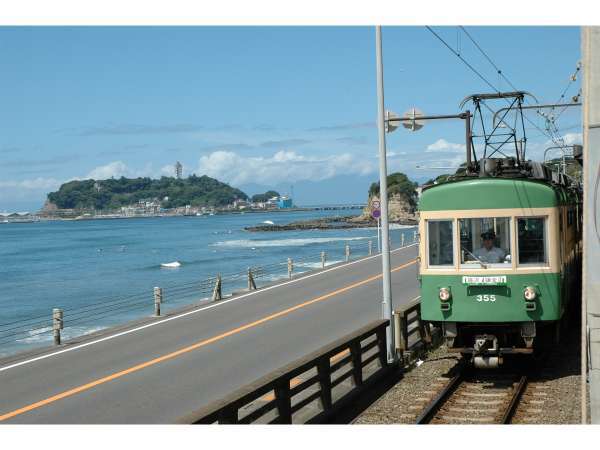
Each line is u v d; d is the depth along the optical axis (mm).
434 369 13914
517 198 12797
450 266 13055
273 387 9102
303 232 139125
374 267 37156
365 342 17234
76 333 29984
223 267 65500
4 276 66500
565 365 13922
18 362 16344
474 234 12969
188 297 40906
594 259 8312
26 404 12438
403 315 14695
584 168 8297
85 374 14734
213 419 7801
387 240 14594
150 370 14906
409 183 163500
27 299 47562
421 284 13297
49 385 13859
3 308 43312
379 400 11672
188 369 14883
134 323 21797
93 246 115375
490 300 12789
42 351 17656
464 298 12906
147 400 12406
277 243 102438
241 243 107438
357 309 22906
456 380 12609
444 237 13133
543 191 12750
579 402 11070
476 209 12914
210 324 20938
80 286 54781
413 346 15469
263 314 22578
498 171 13570
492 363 12852
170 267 68750
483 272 12797
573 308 17766
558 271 12750
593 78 8195
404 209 159875
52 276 64875
